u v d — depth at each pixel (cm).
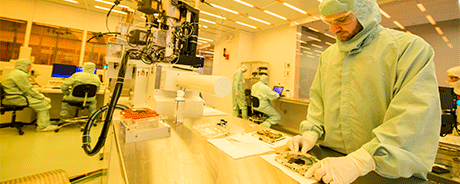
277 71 460
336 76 85
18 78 263
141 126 82
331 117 84
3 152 209
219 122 110
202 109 132
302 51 442
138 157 60
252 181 49
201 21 448
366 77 74
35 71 356
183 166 55
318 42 465
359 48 78
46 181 129
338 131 83
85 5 414
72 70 375
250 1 336
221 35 566
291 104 389
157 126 88
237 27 488
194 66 145
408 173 52
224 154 66
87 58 450
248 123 119
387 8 303
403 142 54
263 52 500
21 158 200
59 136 273
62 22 423
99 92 364
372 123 73
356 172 52
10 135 262
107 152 152
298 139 78
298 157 63
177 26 132
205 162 59
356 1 68
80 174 179
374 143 57
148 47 116
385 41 73
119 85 84
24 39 398
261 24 455
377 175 59
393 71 69
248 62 487
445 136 150
